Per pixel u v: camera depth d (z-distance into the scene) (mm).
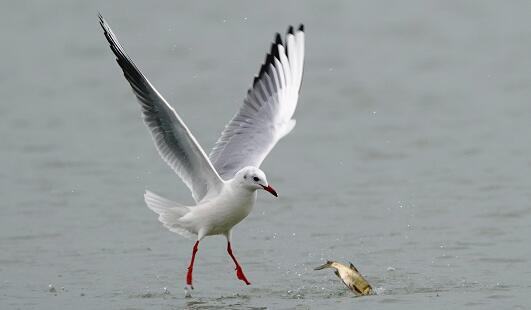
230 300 10531
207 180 10820
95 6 36906
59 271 11945
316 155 19062
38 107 23781
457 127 20828
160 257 12609
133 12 35875
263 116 11992
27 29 33812
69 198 15992
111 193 16359
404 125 21281
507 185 16109
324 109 23188
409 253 12422
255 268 12016
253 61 28516
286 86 12281
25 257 12602
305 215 14742
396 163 18156
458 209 14727
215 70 27562
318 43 30547
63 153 19328
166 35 32125
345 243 13062
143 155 19219
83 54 30219
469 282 10953
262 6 35969
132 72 10250
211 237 13633
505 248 12484
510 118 21328
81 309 10250
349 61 28234
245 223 14383
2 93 25406
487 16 32875
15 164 18484
